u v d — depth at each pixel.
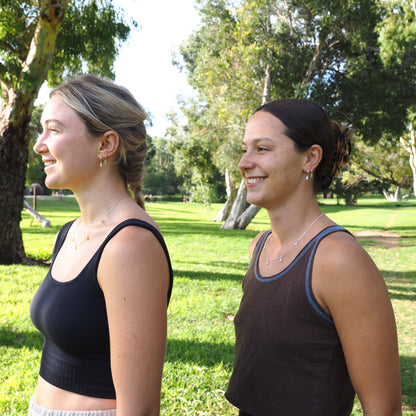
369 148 35.06
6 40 9.29
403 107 18.47
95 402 1.24
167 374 3.97
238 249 13.48
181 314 6.10
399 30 17.45
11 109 8.83
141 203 1.44
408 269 10.98
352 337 1.21
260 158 1.39
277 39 17.83
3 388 3.70
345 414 1.31
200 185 35.84
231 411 3.41
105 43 10.37
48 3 8.35
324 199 79.25
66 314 1.23
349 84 18.12
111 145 1.33
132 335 1.15
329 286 1.23
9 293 6.94
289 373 1.30
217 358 4.46
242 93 18.14
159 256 1.23
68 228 1.51
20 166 9.26
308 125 1.36
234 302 6.79
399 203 66.69
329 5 16.66
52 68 10.42
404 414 3.53
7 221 9.23
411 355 4.92
